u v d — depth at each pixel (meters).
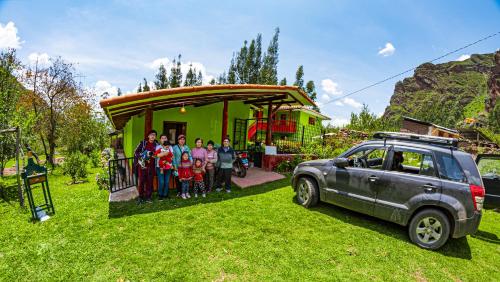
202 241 4.15
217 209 5.62
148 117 6.91
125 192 6.83
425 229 4.29
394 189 4.64
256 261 3.63
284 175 9.77
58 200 6.81
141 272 3.32
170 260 3.60
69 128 18.64
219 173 7.09
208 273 3.33
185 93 6.14
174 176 6.74
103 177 8.40
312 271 3.45
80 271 3.33
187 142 10.02
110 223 4.82
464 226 3.96
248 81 29.80
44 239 4.21
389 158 4.91
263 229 4.67
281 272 3.39
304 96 9.25
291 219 5.20
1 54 12.70
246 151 9.99
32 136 11.54
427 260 3.89
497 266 3.85
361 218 5.41
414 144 4.74
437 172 4.33
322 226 4.92
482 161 6.68
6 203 6.81
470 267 3.78
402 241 4.45
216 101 9.23
